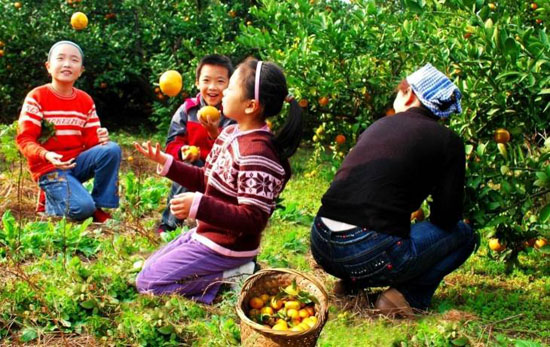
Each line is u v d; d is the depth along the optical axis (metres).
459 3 3.86
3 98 8.22
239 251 3.38
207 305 3.43
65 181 4.67
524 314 3.56
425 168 3.32
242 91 3.09
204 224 3.43
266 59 5.63
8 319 3.04
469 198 3.82
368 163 3.37
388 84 5.12
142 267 3.63
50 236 4.14
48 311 3.06
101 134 4.77
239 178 3.09
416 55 4.86
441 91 3.41
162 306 3.28
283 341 2.50
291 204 5.36
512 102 3.95
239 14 8.92
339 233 3.41
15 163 5.98
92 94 8.88
